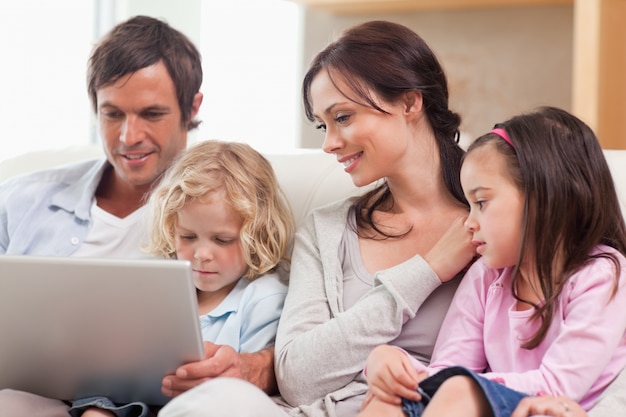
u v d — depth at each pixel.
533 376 1.47
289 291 1.87
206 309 1.94
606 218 1.60
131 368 1.60
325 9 4.04
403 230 1.85
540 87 3.73
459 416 1.30
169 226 1.93
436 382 1.42
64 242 2.14
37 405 1.64
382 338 1.69
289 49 4.27
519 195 1.58
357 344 1.68
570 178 1.57
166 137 2.14
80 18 3.89
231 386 1.39
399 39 1.81
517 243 1.59
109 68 2.09
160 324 1.54
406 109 1.81
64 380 1.65
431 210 1.86
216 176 1.90
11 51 3.58
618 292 1.52
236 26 4.34
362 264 1.84
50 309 1.56
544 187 1.56
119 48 2.09
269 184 1.99
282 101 4.29
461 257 1.72
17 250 2.15
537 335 1.55
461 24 3.87
